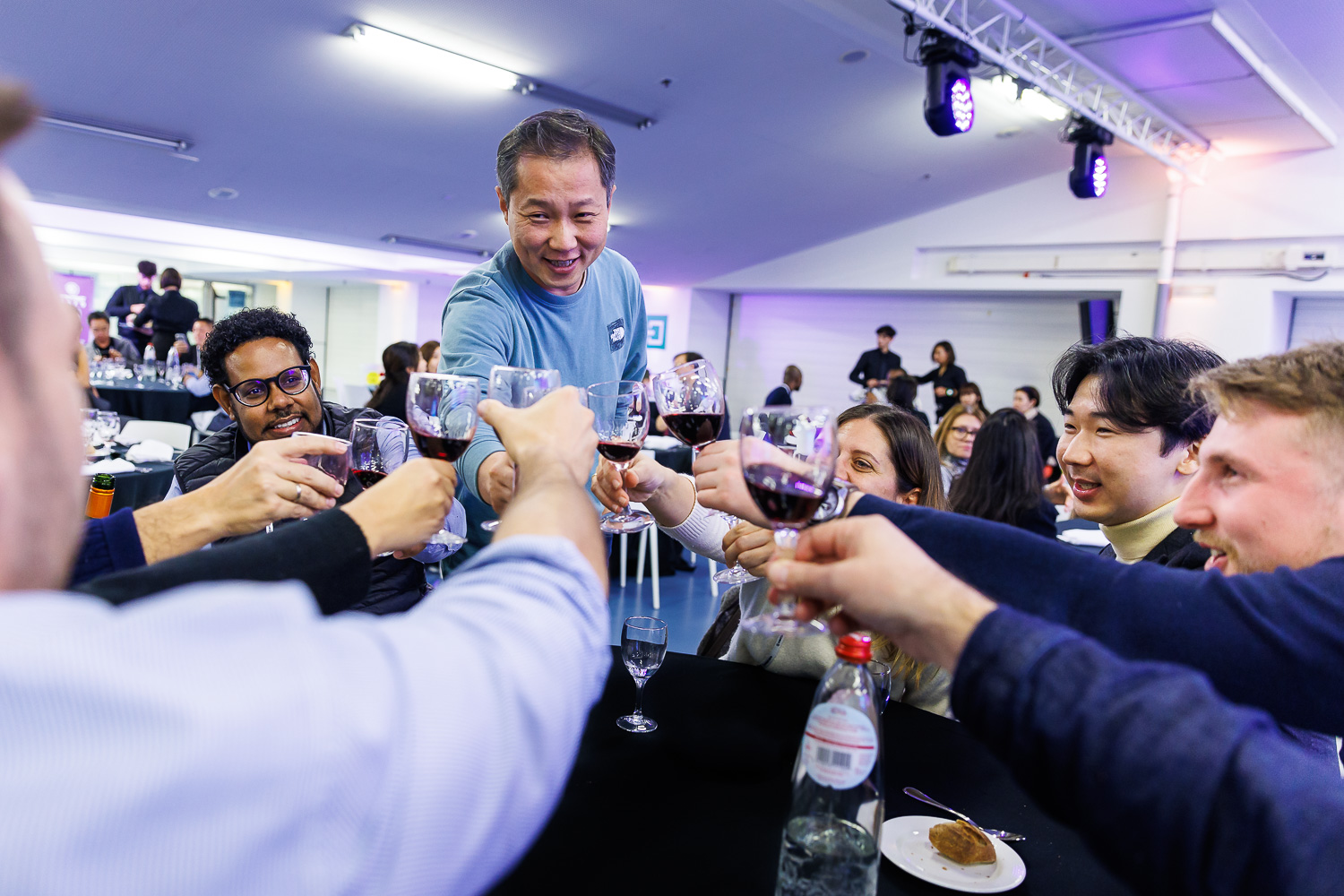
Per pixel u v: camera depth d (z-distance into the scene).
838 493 0.91
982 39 5.48
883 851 0.91
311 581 0.68
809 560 0.65
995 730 0.52
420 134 6.60
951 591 0.56
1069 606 0.69
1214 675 0.64
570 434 0.64
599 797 1.00
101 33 4.93
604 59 5.68
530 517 0.52
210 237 9.41
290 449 1.02
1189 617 0.65
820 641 1.49
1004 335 9.75
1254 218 7.85
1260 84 6.01
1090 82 6.30
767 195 8.62
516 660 0.41
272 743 0.32
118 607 0.61
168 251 10.17
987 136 7.74
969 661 0.53
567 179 1.39
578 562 0.48
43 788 0.29
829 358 11.20
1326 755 0.95
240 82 5.66
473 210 8.52
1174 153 7.81
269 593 0.37
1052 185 8.94
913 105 6.73
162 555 0.92
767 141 7.22
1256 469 0.74
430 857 0.36
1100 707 0.49
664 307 12.11
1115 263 8.66
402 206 8.28
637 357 2.01
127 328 8.48
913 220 9.88
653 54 5.64
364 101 6.05
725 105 6.48
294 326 1.76
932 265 9.89
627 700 1.33
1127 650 0.67
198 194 7.62
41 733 0.29
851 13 5.35
